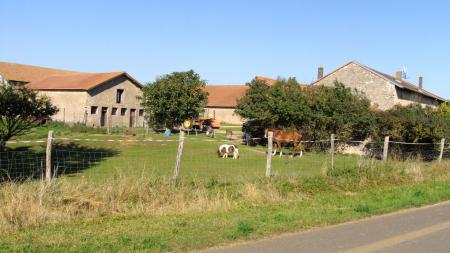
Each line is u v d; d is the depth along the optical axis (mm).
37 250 6316
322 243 7117
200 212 9203
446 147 27328
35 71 60812
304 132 30766
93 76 52031
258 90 32375
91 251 6320
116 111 52000
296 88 31891
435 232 8031
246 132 33250
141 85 54219
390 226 8461
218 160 22656
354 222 8789
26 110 22406
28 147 25453
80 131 38094
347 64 42062
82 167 18578
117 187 9711
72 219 8273
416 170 15602
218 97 66500
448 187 13789
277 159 23672
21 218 7824
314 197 11406
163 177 11047
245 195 10664
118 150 26703
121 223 8086
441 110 36094
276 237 7441
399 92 41125
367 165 14617
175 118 41531
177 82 40938
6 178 13164
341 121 29703
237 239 7211
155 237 7090
